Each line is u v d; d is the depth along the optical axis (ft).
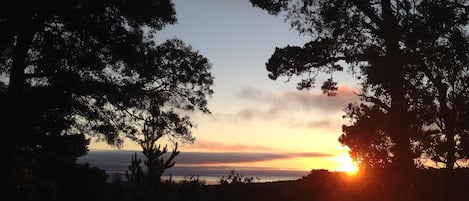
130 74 81.20
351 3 77.05
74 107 71.56
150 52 81.15
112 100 76.79
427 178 59.06
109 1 76.48
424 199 57.62
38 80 73.00
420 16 63.72
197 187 50.60
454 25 63.52
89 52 75.36
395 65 61.16
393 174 58.44
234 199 70.69
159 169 48.60
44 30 73.41
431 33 60.29
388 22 66.74
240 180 75.20
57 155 74.02
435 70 58.23
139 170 48.42
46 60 71.97
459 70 57.82
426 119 57.98
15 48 70.33
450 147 57.93
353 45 79.61
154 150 48.80
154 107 80.74
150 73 80.59
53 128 66.18
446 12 61.36
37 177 69.31
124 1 78.23
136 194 47.85
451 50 58.18
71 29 74.08
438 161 59.00
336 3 76.79
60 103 67.26
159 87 83.25
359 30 78.13
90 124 78.59
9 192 60.95
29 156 66.59
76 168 80.38
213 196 65.10
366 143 66.80
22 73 70.95
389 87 61.67
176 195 48.75
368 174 62.23
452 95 57.62
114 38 77.20
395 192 58.29
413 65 59.31
